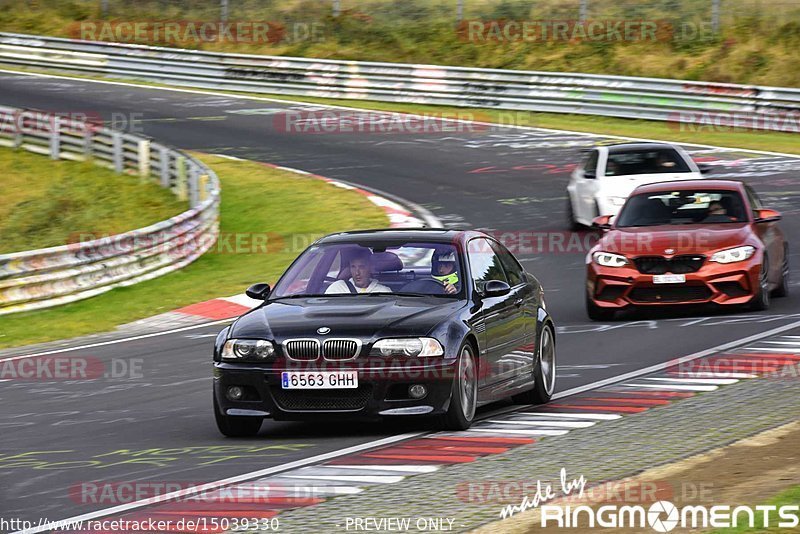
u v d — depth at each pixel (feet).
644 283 133.69
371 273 89.15
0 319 161.38
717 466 66.28
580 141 298.56
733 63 369.50
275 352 81.20
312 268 91.20
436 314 82.99
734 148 284.41
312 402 80.79
